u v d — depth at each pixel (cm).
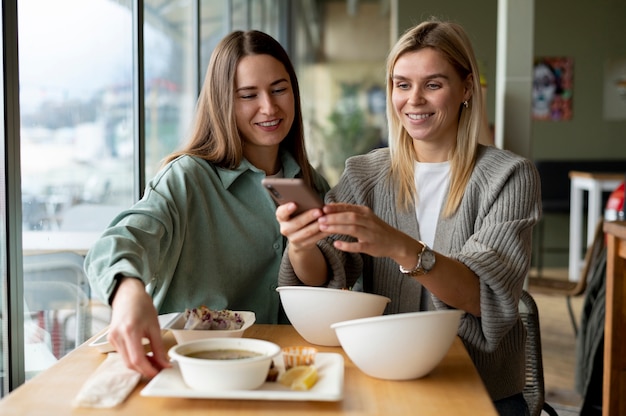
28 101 182
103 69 241
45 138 194
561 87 792
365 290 188
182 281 179
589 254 363
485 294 154
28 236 184
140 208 164
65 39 207
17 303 172
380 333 124
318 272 170
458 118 180
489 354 171
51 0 196
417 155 185
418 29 176
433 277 148
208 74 188
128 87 262
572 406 338
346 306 145
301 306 147
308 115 1245
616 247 264
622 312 265
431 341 124
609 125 794
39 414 109
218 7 439
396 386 124
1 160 166
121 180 265
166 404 114
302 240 140
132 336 121
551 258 795
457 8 719
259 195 191
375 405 115
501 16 423
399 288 178
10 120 166
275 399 114
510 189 170
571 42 789
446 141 180
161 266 171
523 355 179
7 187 166
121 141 261
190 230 180
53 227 201
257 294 191
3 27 163
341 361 129
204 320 145
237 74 184
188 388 115
